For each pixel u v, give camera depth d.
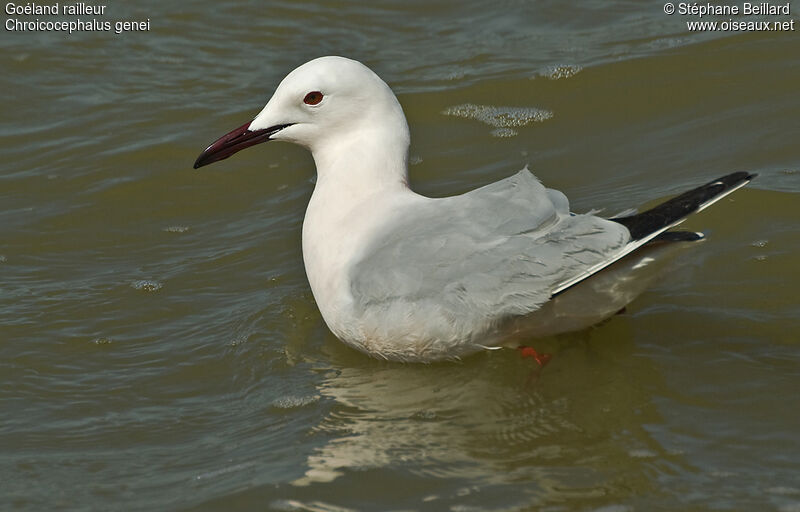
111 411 11.05
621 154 15.28
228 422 10.76
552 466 9.69
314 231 11.61
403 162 11.70
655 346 11.38
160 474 9.98
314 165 16.00
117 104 17.28
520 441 10.09
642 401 10.55
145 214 14.95
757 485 9.23
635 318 11.84
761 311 11.85
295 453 10.09
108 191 15.44
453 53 17.98
